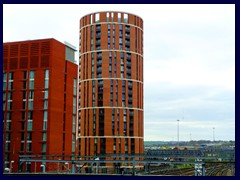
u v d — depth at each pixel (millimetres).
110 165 151375
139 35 173125
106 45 166875
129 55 168125
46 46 118250
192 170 116938
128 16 170625
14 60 120875
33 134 114438
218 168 139125
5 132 117062
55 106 117062
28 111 116500
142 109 170750
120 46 167250
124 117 163125
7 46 122188
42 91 116125
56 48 119812
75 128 128125
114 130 160875
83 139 165000
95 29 169250
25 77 119000
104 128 161125
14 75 120000
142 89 172375
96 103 164250
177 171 109125
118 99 163500
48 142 112375
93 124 163375
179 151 87312
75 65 131000
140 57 172375
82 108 168375
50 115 114000
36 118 115188
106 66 165625
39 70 117625
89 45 169875
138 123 166625
